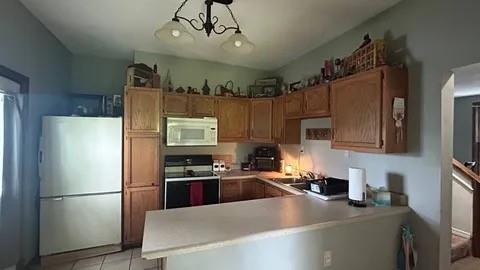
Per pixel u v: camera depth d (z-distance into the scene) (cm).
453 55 184
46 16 261
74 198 288
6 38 218
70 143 287
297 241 178
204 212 200
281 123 367
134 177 315
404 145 212
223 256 157
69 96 368
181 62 386
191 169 379
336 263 191
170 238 151
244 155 430
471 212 288
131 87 316
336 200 237
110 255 298
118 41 328
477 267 256
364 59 230
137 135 317
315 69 336
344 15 246
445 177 194
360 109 226
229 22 262
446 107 193
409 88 212
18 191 244
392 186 228
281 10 237
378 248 205
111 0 229
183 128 353
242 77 426
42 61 286
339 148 249
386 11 234
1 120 226
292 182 327
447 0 188
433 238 196
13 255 239
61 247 282
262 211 204
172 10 243
